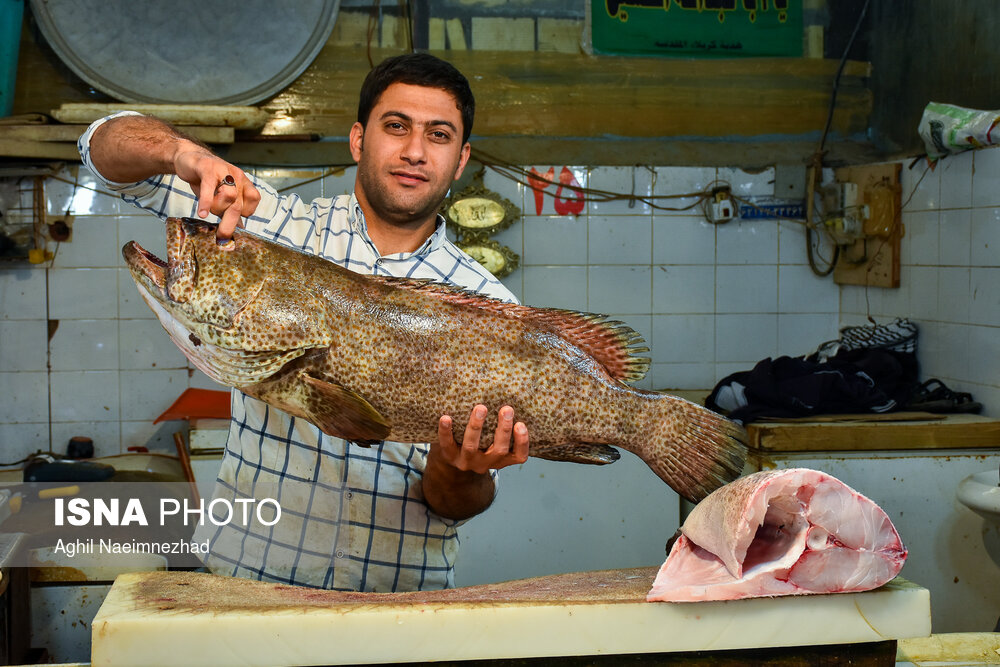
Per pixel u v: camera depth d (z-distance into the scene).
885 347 4.43
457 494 2.00
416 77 1.98
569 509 4.21
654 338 4.91
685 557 1.61
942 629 3.87
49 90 4.50
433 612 1.48
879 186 4.62
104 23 4.37
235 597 1.59
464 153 2.18
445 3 4.71
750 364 4.97
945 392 4.07
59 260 4.56
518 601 1.52
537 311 1.71
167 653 1.43
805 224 4.95
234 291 1.54
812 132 4.94
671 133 4.87
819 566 1.50
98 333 4.61
